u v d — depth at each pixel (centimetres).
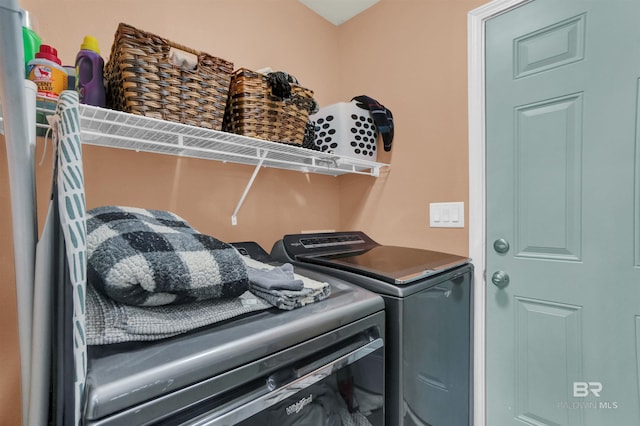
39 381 49
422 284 97
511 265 131
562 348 119
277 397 58
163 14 124
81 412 40
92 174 107
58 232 50
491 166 138
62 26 101
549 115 122
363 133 163
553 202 122
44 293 50
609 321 110
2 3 45
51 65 82
